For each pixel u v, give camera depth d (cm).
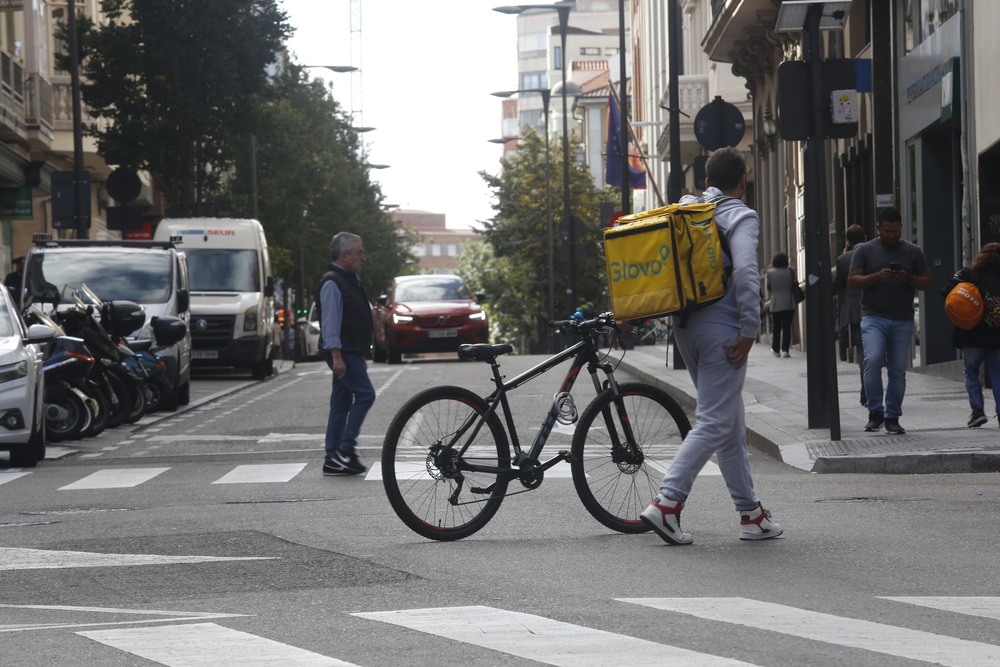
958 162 3177
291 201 8388
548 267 9006
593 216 9375
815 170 1995
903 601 905
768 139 5444
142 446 2431
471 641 808
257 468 1983
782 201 5244
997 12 2694
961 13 2883
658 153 7444
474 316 5356
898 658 749
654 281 1156
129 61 5425
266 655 784
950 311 1966
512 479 1252
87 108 5694
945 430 1988
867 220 3859
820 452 1823
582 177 9456
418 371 4644
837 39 4172
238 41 5419
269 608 934
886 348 1973
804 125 1978
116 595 1008
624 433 1257
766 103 5309
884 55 3625
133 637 841
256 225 4884
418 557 1133
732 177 1194
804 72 1973
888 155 3641
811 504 1397
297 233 8538
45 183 5497
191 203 5872
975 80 2844
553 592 964
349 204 9994
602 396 1249
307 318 9275
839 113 1972
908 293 1972
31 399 2073
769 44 5066
